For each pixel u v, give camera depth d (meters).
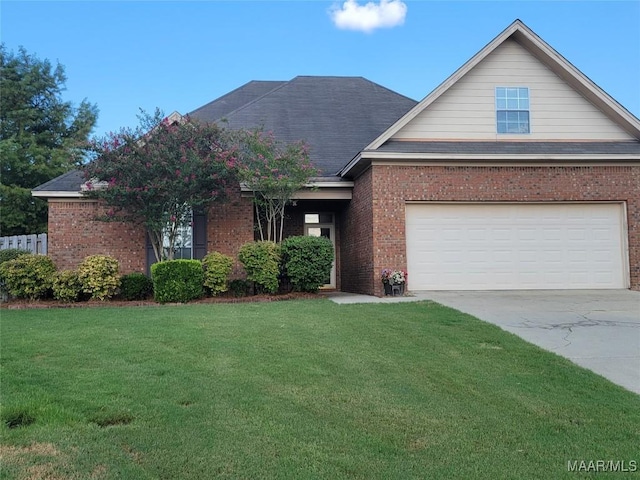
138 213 13.43
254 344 7.31
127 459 3.78
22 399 5.00
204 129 13.40
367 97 19.77
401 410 4.88
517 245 14.12
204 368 6.16
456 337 7.84
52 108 29.52
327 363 6.40
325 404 5.01
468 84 14.63
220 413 4.72
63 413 4.67
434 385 5.64
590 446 4.19
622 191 14.24
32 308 11.63
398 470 3.68
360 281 14.77
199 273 12.65
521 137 14.69
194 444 4.05
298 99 19.28
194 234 15.32
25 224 27.45
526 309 10.66
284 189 13.96
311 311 10.15
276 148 14.80
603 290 13.98
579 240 14.24
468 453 4.00
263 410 4.81
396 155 13.46
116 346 7.24
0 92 27.84
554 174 14.15
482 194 13.94
